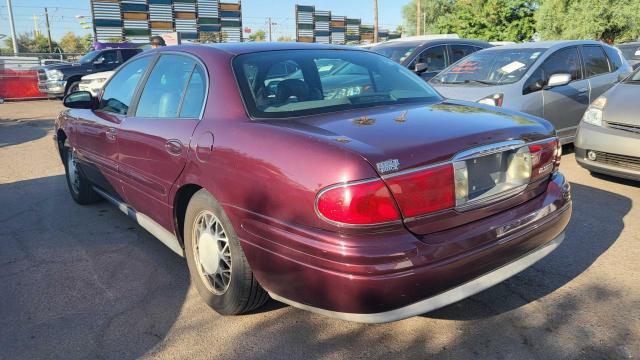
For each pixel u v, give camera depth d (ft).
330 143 7.48
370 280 6.94
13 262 12.72
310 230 7.35
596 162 17.47
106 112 14.02
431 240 7.47
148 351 8.89
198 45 11.47
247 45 11.05
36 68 63.00
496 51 23.58
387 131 8.02
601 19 79.46
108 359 8.69
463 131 8.20
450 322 9.48
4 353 8.90
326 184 7.11
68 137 16.40
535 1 82.23
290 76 10.18
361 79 10.89
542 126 9.54
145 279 11.64
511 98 19.77
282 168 7.71
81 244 13.80
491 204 8.32
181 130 10.09
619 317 9.48
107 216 16.14
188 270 12.10
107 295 10.93
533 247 8.79
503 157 8.57
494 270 8.18
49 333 9.51
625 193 16.90
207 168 9.20
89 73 56.49
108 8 94.89
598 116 17.53
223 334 9.32
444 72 24.21
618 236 13.20
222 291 9.77
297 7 117.80
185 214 10.38
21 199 18.35
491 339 8.93
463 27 77.05
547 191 9.46
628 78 18.79
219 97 9.68
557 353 8.49
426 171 7.38
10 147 29.45
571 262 11.76
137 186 12.10
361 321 7.35
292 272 7.67
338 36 124.98
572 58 22.65
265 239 8.00
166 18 99.50
